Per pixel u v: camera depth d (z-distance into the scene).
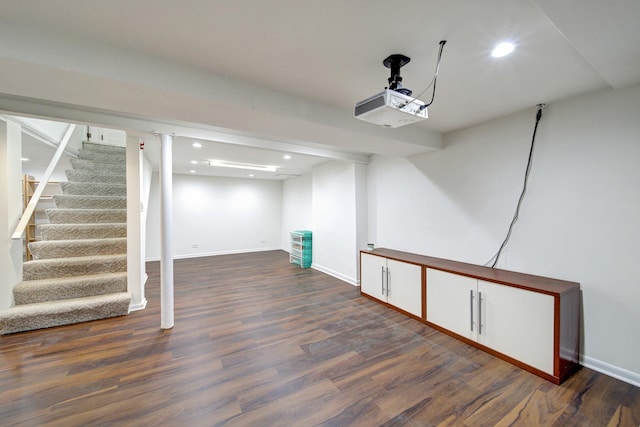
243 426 1.59
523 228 2.55
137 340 2.60
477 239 2.94
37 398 1.81
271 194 8.00
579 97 2.19
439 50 1.59
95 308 3.01
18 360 2.25
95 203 3.94
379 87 2.11
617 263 2.02
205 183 7.05
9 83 1.63
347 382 2.00
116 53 1.59
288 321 3.07
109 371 2.11
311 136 2.76
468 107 2.45
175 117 2.23
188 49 1.62
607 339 2.08
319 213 5.52
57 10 1.27
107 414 1.68
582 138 2.18
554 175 2.34
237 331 2.82
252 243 7.73
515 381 2.01
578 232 2.21
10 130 2.83
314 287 4.38
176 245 6.71
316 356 2.35
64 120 2.41
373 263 3.77
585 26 1.22
